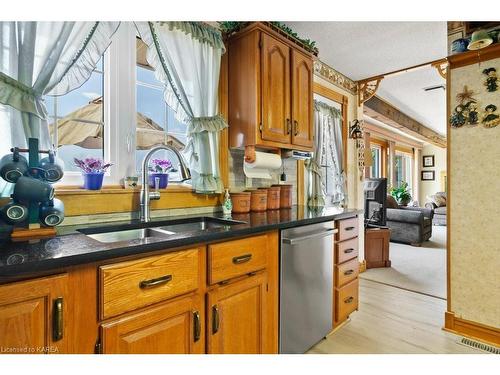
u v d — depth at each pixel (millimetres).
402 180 8680
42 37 1235
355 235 2328
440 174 9023
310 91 2371
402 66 3104
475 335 2012
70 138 1494
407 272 3582
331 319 2041
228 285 1333
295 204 2824
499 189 1931
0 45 1144
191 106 1799
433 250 4793
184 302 1154
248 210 2092
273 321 1579
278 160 2168
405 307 2553
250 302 1438
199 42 1831
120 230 1430
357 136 3514
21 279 794
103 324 935
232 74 2062
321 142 3020
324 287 1956
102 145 1602
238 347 1372
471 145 2049
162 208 1779
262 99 1967
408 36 2455
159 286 1071
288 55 2164
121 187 1621
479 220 2014
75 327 882
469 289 2051
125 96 1664
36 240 1053
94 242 1026
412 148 8977
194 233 1222
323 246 1941
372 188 4324
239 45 2020
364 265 3625
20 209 1080
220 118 1902
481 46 1886
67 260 840
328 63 3021
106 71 1602
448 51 2172
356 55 2824
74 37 1303
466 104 2062
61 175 1193
